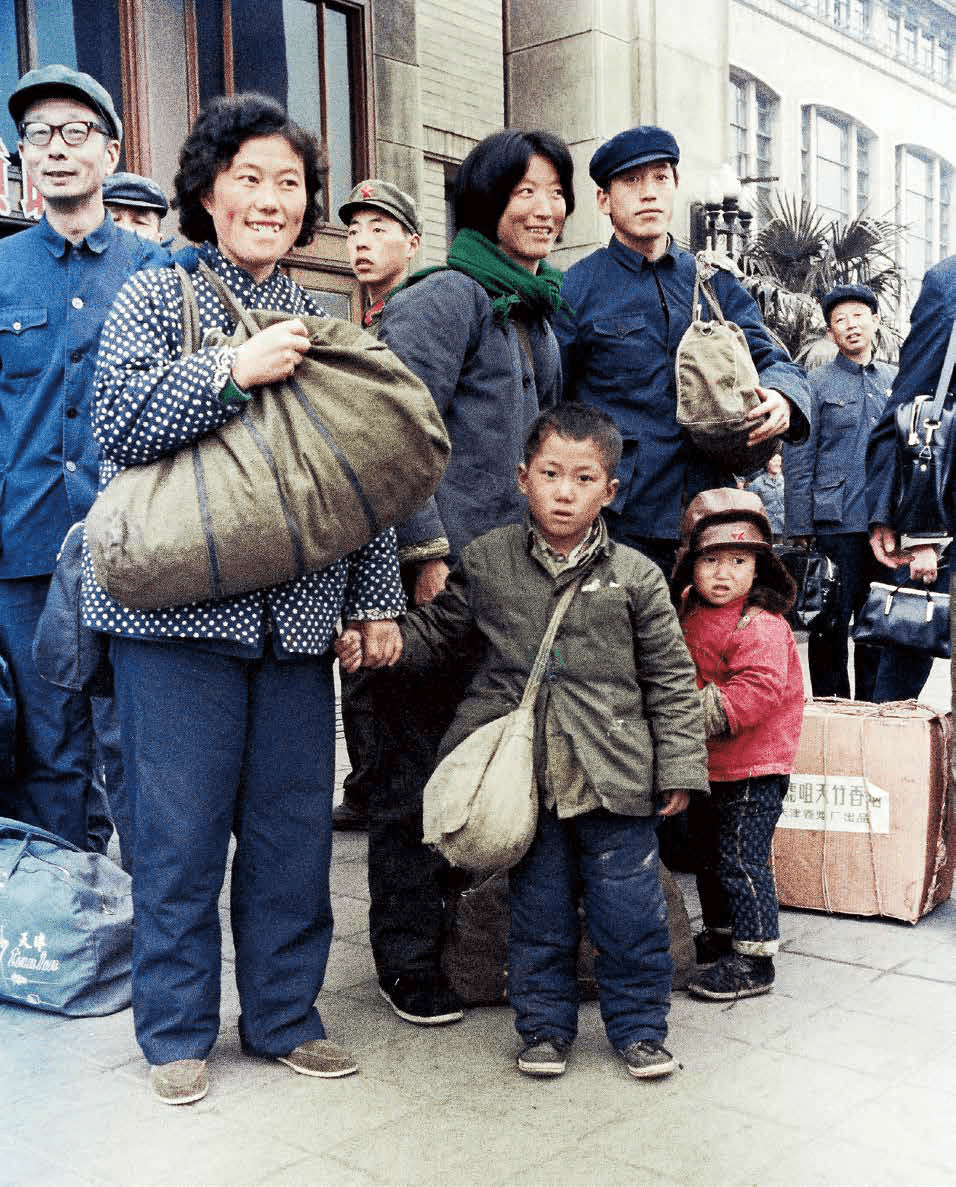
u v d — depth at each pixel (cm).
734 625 319
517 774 263
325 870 273
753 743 311
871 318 597
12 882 309
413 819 295
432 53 1019
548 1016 271
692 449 368
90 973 302
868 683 609
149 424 235
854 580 597
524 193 315
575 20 1048
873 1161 229
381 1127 244
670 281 371
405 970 296
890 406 387
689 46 1125
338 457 239
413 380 249
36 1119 249
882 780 364
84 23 769
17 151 712
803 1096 256
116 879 325
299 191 260
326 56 905
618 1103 254
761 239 1429
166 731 253
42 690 358
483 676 281
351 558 274
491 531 292
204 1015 262
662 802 272
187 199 262
